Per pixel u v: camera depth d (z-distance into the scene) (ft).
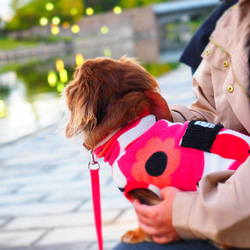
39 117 26.02
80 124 4.69
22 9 150.71
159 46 107.45
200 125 4.36
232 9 5.58
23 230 10.44
